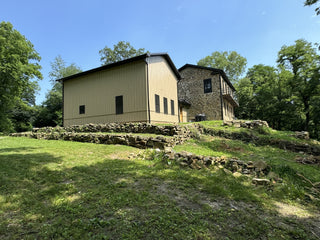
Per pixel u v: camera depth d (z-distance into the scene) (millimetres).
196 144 8805
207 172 4973
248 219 2695
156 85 12898
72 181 3914
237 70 37281
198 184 4039
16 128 28797
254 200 3400
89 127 11586
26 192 3234
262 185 4301
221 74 20391
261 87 29438
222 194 3549
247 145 9453
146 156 6242
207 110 20516
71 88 14984
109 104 12992
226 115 22562
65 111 15234
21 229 2201
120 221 2443
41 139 11125
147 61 12016
